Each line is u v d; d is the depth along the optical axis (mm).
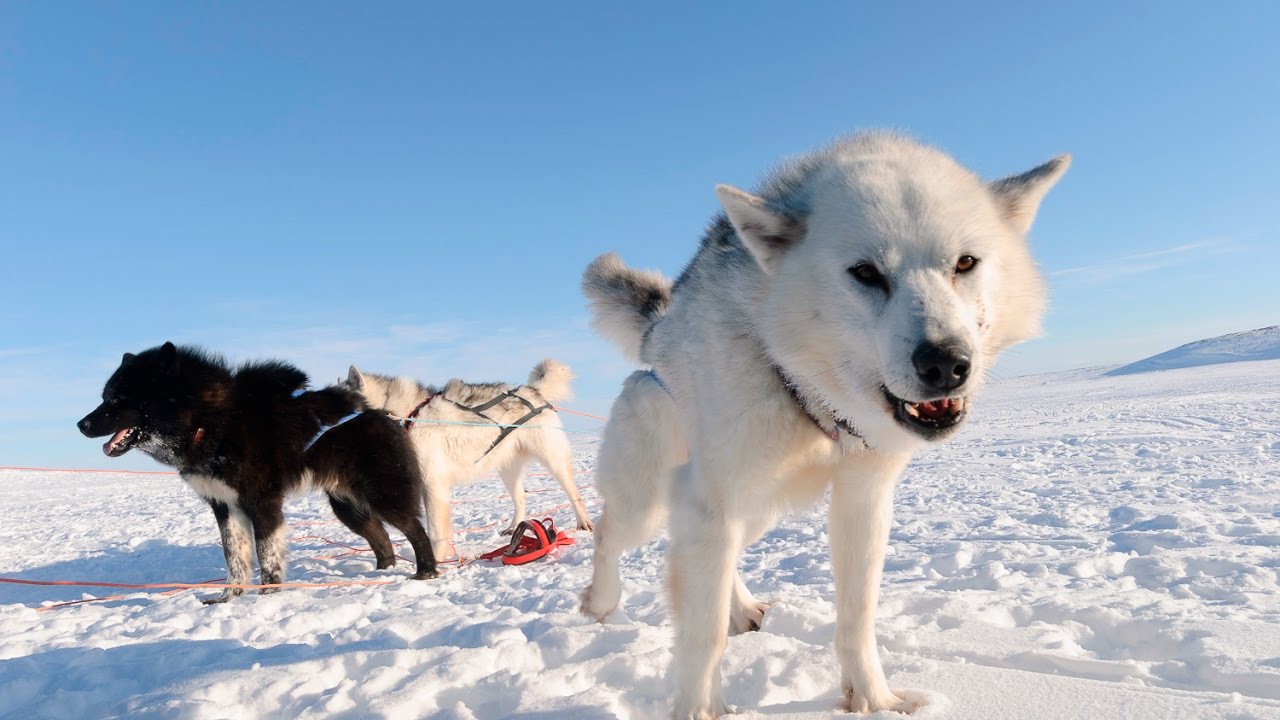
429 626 1375
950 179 926
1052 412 7934
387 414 2346
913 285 809
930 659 1007
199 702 935
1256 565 1516
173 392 2035
